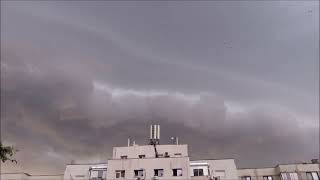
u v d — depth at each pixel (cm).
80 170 5184
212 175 4994
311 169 5219
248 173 5506
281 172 5266
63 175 5444
